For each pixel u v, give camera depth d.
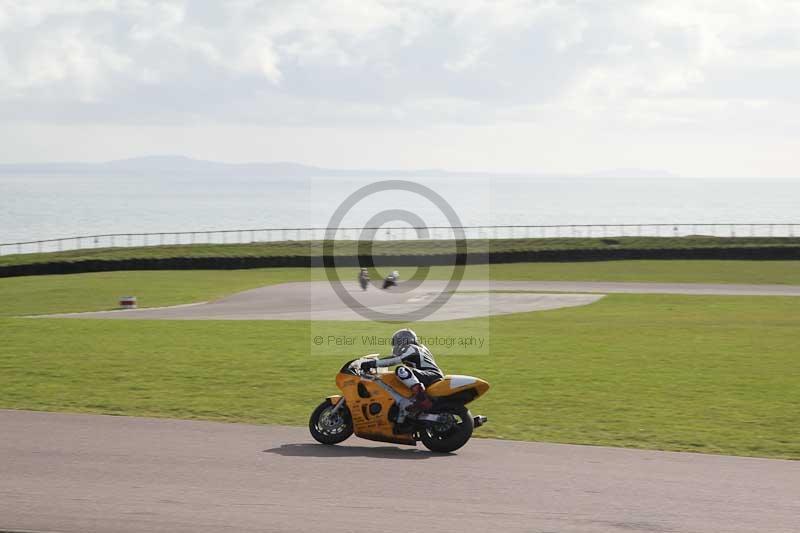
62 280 129.38
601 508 17.17
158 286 117.88
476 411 29.97
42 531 15.22
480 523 16.03
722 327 66.00
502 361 44.88
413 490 18.30
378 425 22.94
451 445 22.45
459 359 45.78
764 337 58.34
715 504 17.61
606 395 33.75
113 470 19.56
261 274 141.88
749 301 95.31
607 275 139.12
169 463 20.38
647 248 169.25
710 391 35.06
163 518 16.00
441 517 16.36
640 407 31.00
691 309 84.94
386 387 23.00
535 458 21.92
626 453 22.75
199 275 139.50
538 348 51.22
